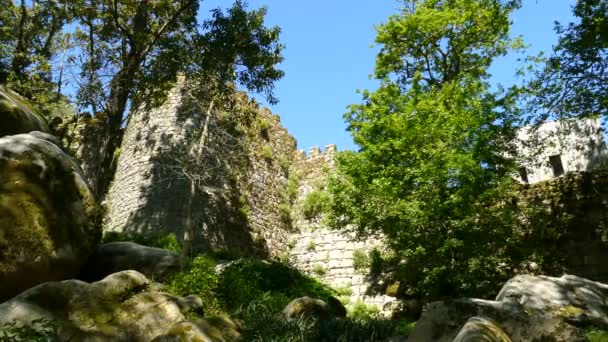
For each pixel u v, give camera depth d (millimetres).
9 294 8891
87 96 16438
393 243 16719
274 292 12867
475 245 15570
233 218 22109
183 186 20719
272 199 25125
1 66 19859
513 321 6836
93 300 8367
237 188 23016
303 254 23016
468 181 16109
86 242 10219
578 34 17125
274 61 16906
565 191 17688
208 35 16594
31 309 7707
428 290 15727
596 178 17422
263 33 16578
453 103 18547
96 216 10680
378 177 17312
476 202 16328
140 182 21297
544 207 17781
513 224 16375
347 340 9164
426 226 16156
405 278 16734
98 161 15875
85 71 17312
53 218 9672
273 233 24062
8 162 9719
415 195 16422
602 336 6527
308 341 9078
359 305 18688
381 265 20312
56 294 8148
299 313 10422
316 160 27234
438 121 17188
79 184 10539
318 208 24734
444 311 7195
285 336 9102
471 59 23250
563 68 17547
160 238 16891
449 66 22625
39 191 9719
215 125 18219
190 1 17766
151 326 8453
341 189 17812
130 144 23094
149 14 19281
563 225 17234
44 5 20875
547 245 17188
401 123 17656
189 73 17469
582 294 7406
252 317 10172
